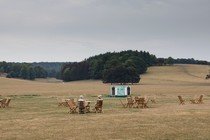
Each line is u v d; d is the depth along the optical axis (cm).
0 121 2939
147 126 2539
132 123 2714
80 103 3603
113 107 4409
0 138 2103
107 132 2291
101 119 3008
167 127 2477
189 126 2512
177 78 18462
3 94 8100
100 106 3691
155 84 15362
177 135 2145
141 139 2034
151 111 3738
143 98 4356
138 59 19775
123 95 7406
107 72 15725
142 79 17850
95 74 19475
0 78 15800
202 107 4262
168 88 11700
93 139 2052
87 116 3278
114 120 2922
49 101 5703
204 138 2045
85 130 2384
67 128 2484
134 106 4478
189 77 18938
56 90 10438
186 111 3628
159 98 6538
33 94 8169
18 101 5716
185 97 6938
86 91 9756
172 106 4531
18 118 3177
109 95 7569
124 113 3547
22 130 2409
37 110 4047
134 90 10400
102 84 15312
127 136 2139
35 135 2200
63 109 4172
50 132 2312
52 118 3144
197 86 13150
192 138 2045
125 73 15412
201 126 2511
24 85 13412
